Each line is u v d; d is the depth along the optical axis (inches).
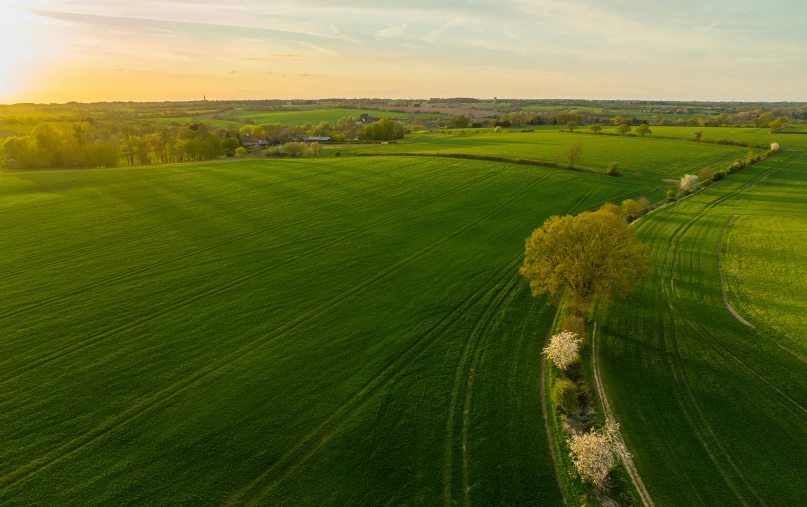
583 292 1428.4
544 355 1307.8
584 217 1464.1
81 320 1439.5
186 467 922.7
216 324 1438.2
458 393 1146.0
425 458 952.9
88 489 869.2
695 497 874.8
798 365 1243.2
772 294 1630.2
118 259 1899.6
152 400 1104.2
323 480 898.7
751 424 1050.7
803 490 883.4
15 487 867.4
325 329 1422.2
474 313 1520.7
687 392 1158.3
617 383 1194.0
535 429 1037.8
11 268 1790.1
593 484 899.4
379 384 1176.2
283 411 1079.0
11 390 1124.5
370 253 2012.8
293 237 2187.5
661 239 2198.6
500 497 868.0
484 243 2132.1
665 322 1476.4
